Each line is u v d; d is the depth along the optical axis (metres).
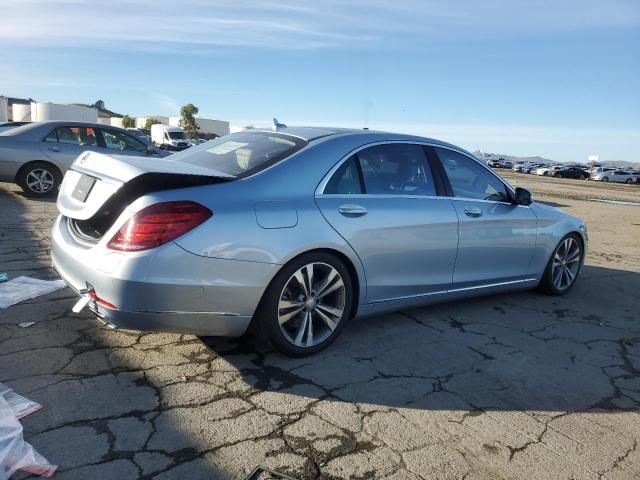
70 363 3.18
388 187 3.89
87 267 2.96
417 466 2.46
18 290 4.30
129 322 2.89
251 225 3.09
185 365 3.27
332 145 3.67
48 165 9.57
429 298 4.18
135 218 2.85
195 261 2.91
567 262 5.45
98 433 2.52
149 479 2.24
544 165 69.62
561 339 4.21
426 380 3.32
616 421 3.00
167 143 45.34
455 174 4.41
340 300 3.59
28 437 2.45
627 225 12.56
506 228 4.64
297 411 2.85
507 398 3.17
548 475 2.47
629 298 5.59
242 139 4.02
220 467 2.35
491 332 4.23
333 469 2.39
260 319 3.28
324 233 3.38
